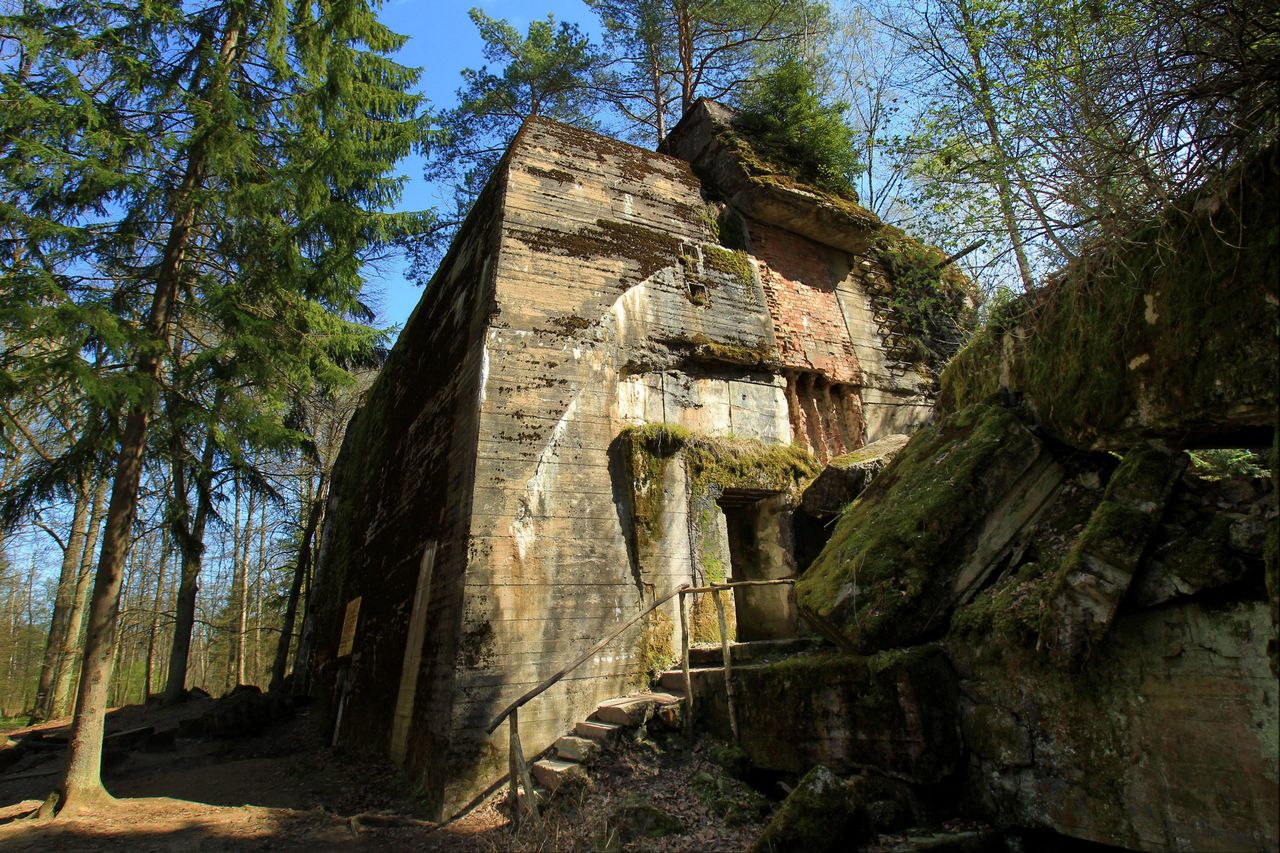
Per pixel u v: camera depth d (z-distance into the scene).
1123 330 4.30
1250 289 3.47
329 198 10.59
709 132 13.15
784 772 5.55
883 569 5.02
